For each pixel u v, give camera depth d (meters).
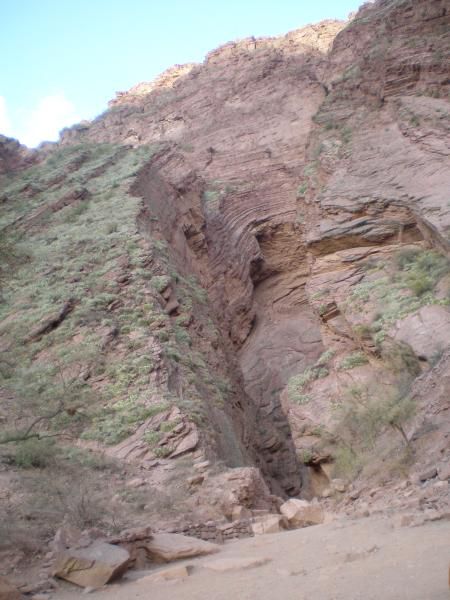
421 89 36.47
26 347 22.97
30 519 10.99
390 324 21.86
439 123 31.75
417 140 31.64
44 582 7.83
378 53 40.50
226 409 25.55
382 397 18.92
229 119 57.75
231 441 23.72
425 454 13.45
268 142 53.38
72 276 26.75
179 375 22.62
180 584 7.16
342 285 26.75
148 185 38.12
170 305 27.08
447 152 29.28
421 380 17.25
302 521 12.48
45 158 48.12
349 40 55.06
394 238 27.61
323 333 26.66
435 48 37.38
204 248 40.03
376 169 31.30
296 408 22.62
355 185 30.64
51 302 24.89
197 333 28.47
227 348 34.56
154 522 12.66
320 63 61.59
